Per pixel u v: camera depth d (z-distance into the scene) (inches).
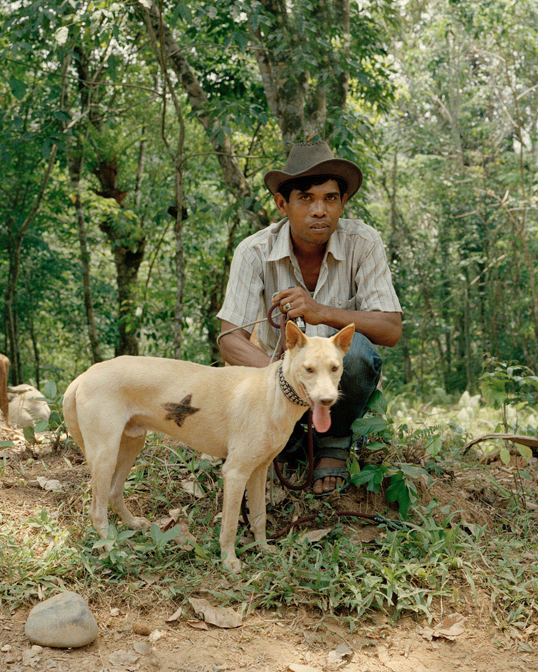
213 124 269.4
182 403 114.0
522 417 293.9
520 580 118.2
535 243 513.3
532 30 550.3
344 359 127.1
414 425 242.7
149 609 103.0
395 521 130.8
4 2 331.3
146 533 122.0
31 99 293.7
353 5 344.5
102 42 227.0
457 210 629.0
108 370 115.0
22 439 179.2
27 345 733.3
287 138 290.5
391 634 103.3
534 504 156.0
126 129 514.6
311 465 129.4
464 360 666.8
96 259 759.1
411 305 646.5
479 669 96.3
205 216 445.1
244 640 97.4
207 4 263.4
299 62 259.9
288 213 139.1
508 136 660.7
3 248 534.3
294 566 112.8
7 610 98.4
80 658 89.9
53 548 112.4
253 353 133.1
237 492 112.9
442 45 668.1
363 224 146.9
